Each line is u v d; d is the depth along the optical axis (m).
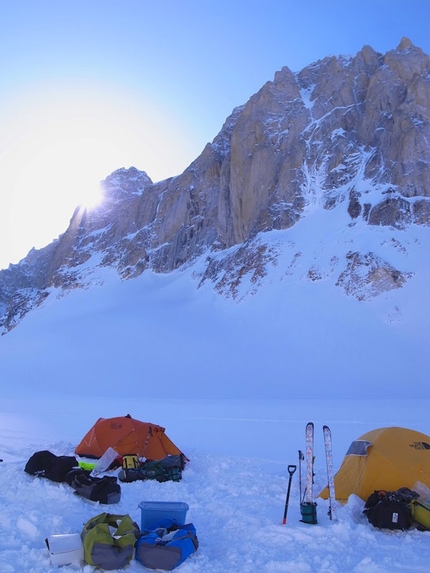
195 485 12.14
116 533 7.68
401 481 10.14
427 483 10.05
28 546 7.80
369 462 10.58
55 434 21.62
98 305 93.31
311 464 9.51
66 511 9.66
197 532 8.88
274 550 7.95
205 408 33.78
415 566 7.36
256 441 19.25
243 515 9.62
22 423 25.80
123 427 15.05
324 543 8.16
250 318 65.94
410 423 22.78
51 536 7.61
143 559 7.24
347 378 49.91
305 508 9.20
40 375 63.88
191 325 70.44
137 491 11.61
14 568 6.94
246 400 43.19
